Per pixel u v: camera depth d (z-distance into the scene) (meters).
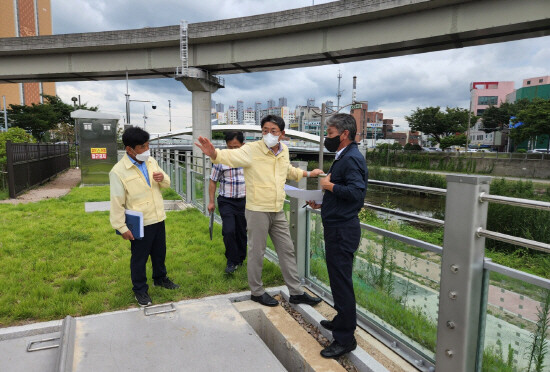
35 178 12.70
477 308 1.95
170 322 2.90
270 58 23.64
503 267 1.85
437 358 2.09
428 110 53.84
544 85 59.78
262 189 3.18
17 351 2.58
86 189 11.92
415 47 20.31
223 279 3.93
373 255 2.89
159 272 3.65
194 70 25.44
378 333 2.82
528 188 22.17
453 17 17.42
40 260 4.48
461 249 1.91
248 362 2.41
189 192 9.41
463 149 59.19
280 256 3.32
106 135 13.20
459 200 1.91
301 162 3.74
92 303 3.23
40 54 27.28
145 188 3.30
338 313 2.52
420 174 27.02
